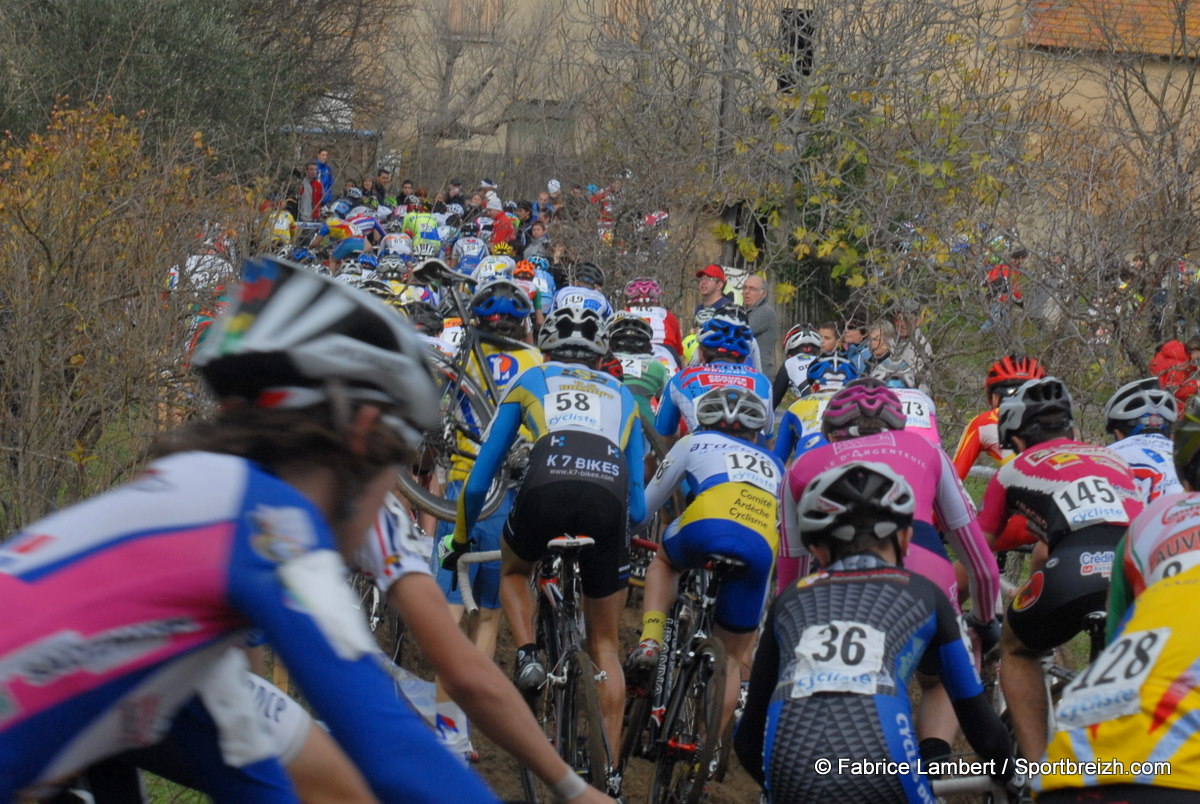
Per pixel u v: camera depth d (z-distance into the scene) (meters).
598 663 14.24
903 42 43.50
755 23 49.12
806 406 17.55
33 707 4.33
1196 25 40.69
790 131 44.50
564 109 64.94
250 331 5.00
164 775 5.55
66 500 17.70
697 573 16.28
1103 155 23.95
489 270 33.12
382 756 4.66
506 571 14.89
